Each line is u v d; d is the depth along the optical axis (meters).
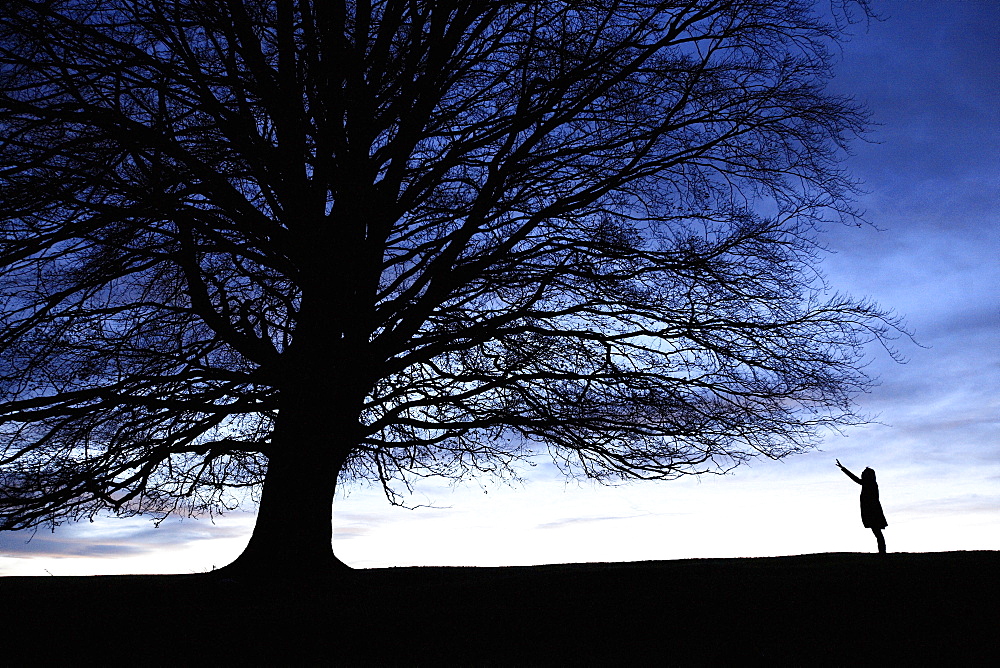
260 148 10.92
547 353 12.74
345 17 11.92
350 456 14.31
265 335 12.44
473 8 12.11
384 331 12.54
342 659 8.38
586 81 12.35
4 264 9.94
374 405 12.20
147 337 12.21
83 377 11.34
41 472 10.46
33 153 10.22
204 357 12.50
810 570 11.62
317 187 11.85
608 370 12.32
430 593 10.78
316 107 11.23
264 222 11.61
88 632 9.37
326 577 11.42
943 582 10.22
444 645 8.76
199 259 12.22
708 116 12.77
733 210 12.80
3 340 10.36
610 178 12.40
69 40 10.14
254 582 11.11
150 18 10.63
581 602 10.09
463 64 12.59
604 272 12.55
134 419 10.84
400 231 12.94
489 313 12.86
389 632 9.19
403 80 11.52
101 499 10.37
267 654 8.59
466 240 12.22
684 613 9.50
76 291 10.81
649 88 12.37
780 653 8.13
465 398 12.16
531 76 12.14
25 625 9.66
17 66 10.40
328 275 11.71
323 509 11.85
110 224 10.78
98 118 9.89
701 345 12.64
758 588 10.40
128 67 10.51
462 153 12.13
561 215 12.95
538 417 12.10
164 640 9.05
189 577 13.33
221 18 10.59
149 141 10.14
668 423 12.09
